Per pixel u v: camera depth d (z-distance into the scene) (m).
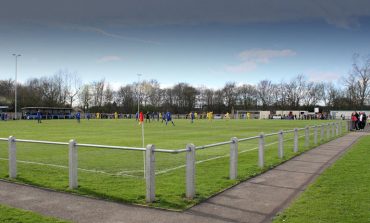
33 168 13.27
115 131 38.56
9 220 7.30
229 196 9.30
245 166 13.82
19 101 114.81
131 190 9.73
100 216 7.64
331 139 26.88
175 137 29.98
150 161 8.59
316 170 13.19
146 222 7.27
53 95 124.12
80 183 10.65
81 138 28.53
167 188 9.99
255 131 39.38
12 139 11.51
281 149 16.25
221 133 35.56
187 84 153.00
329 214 7.60
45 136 30.78
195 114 113.25
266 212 7.96
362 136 30.19
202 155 17.31
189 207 8.27
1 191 9.83
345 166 13.70
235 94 153.62
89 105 136.88
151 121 79.00
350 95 98.88
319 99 143.25
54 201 8.81
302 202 8.55
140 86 145.75
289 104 147.75
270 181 11.20
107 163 14.74
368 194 9.25
